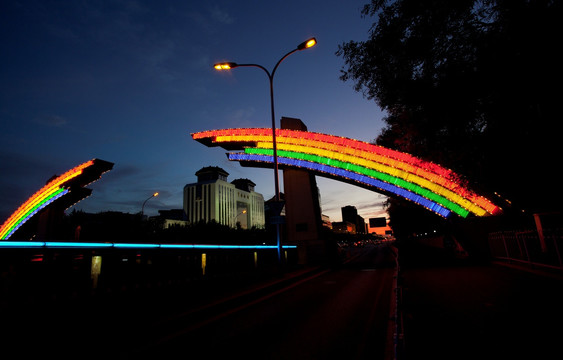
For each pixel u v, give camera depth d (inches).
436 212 1007.6
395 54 354.9
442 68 337.7
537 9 261.1
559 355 169.5
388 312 315.9
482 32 306.5
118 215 2135.8
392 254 1723.7
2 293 239.1
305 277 737.6
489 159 456.8
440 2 306.5
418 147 519.8
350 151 1080.8
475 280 501.4
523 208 617.9
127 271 370.0
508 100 326.6
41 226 1755.7
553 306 282.4
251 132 1220.5
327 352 205.3
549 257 508.7
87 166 1626.5
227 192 7062.0
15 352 206.8
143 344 240.4
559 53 265.0
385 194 1104.2
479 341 201.2
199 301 405.7
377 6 353.4
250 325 290.2
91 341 249.3
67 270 304.8
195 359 203.6
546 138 349.7
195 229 2620.6
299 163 1164.5
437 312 293.7
